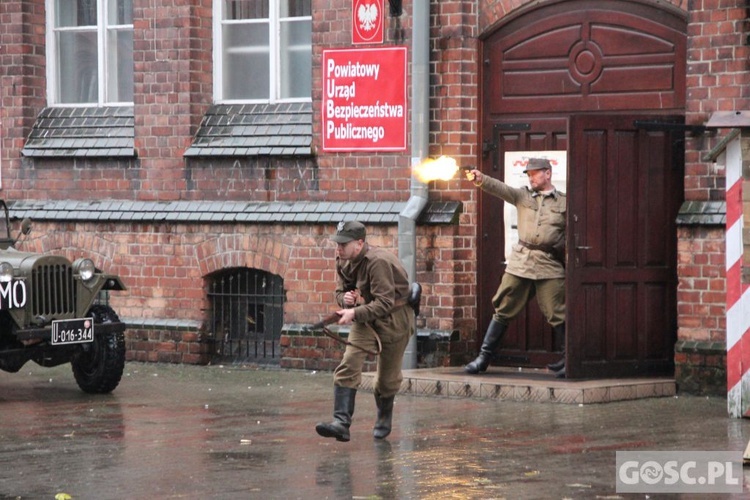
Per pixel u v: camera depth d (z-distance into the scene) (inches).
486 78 1408.7
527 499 815.1
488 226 1412.4
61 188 1656.0
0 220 1376.7
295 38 1553.9
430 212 1400.1
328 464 929.5
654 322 1294.3
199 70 1577.3
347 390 1007.0
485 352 1315.2
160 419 1149.7
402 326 1016.2
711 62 1255.5
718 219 1242.6
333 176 1476.4
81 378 1327.5
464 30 1393.9
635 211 1284.4
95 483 871.1
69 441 1037.2
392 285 1002.1
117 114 1652.3
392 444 1009.5
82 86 1689.2
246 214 1515.7
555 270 1272.1
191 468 919.7
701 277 1256.2
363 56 1450.5
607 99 1349.7
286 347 1496.1
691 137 1266.0
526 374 1310.3
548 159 1376.7
